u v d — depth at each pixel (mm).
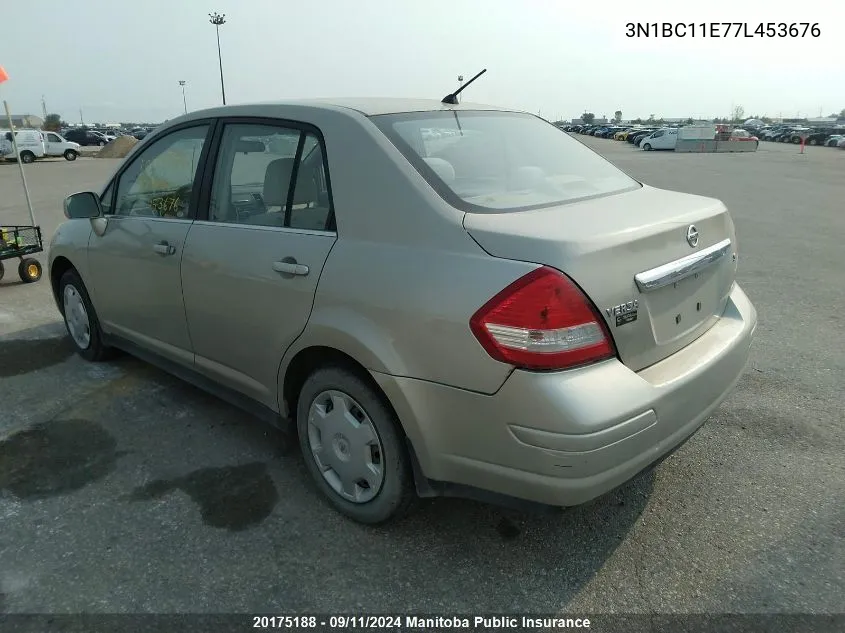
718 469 3199
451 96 3342
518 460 2180
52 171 25844
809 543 2652
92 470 3225
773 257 8078
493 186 2646
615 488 2230
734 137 43375
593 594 2393
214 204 3252
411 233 2408
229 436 3570
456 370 2227
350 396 2648
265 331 2930
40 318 5719
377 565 2545
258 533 2736
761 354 4715
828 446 3402
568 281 2084
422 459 2426
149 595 2383
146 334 3852
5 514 2857
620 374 2180
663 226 2430
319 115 2834
